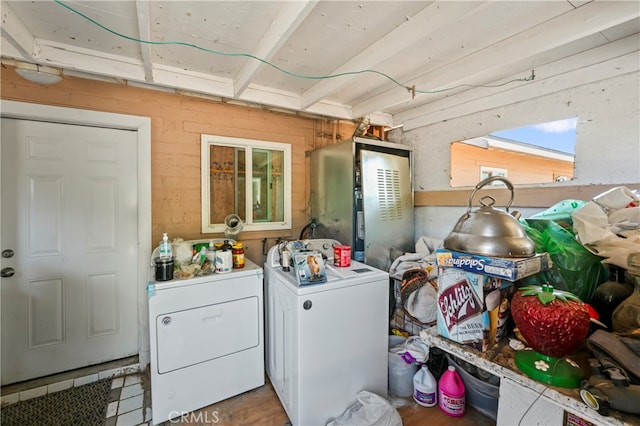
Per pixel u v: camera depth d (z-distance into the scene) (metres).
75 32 1.62
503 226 0.95
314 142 2.94
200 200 2.37
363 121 2.77
